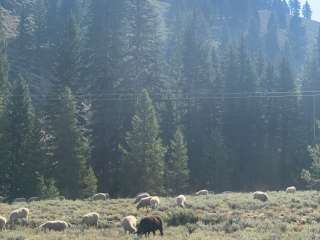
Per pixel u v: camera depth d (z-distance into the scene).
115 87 78.12
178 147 67.31
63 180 60.41
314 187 67.31
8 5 138.75
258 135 87.94
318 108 92.81
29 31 108.62
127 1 82.75
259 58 103.62
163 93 81.12
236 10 193.38
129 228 24.67
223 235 22.69
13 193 59.03
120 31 81.00
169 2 189.25
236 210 30.42
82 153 61.88
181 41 93.19
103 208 32.50
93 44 80.25
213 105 86.50
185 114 84.25
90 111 77.69
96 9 82.88
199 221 26.98
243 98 88.19
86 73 79.69
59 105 66.88
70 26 79.94
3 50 81.25
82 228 26.28
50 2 119.75
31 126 61.66
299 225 25.34
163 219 27.56
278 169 86.00
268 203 32.28
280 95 89.56
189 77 89.00
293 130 87.94
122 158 66.25
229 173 78.69
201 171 77.12
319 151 69.31
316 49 105.94
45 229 25.55
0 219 26.75
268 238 21.09
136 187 63.19
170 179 66.19
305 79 96.56
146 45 82.06
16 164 59.97
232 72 90.19
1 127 60.44
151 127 64.19
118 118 74.38
